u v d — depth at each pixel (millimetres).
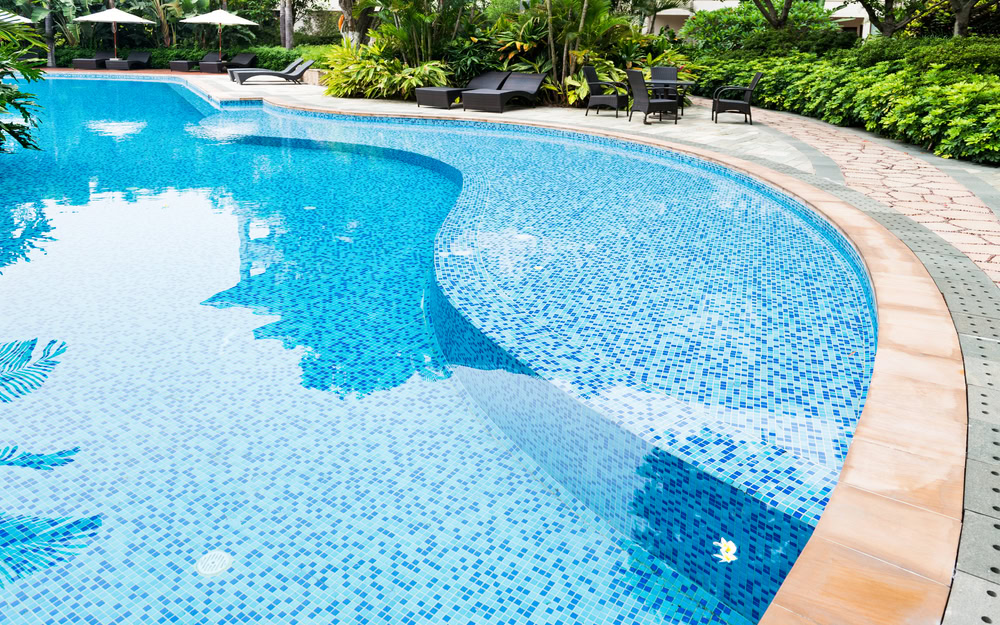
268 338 4227
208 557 2477
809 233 5566
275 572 2418
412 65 15984
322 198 7734
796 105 12711
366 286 5109
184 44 28672
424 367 3934
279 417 3369
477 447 3186
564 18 14203
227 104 15750
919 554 1732
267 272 5348
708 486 2350
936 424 2338
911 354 2893
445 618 2254
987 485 2006
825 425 2820
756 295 4223
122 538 2559
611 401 2748
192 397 3529
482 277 4422
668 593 2426
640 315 3910
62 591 2328
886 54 12188
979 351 2928
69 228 6438
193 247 5918
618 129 10594
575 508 2824
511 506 2803
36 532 2582
